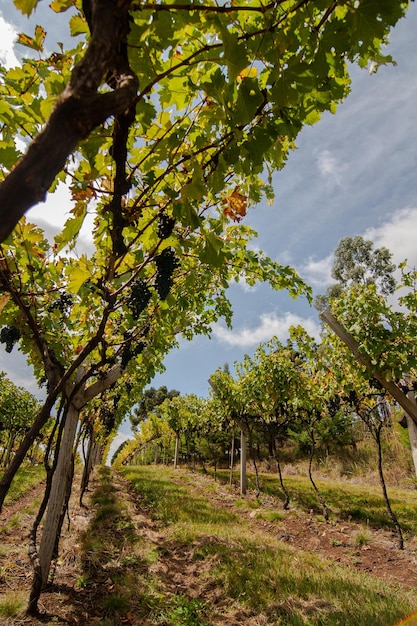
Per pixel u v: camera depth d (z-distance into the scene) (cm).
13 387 1998
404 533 733
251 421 1354
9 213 58
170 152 150
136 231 196
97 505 871
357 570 523
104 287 191
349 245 2866
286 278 445
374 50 128
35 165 61
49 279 327
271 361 1070
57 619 340
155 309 328
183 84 140
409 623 342
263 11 102
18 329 318
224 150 149
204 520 739
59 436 306
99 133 120
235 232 412
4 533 607
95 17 68
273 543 596
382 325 621
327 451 1802
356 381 751
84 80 65
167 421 2141
